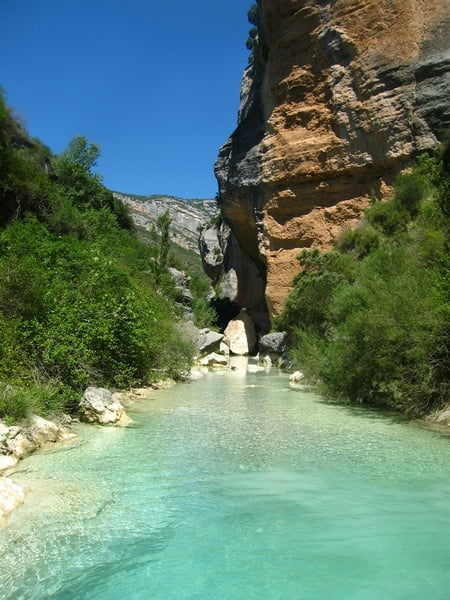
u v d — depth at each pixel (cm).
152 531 468
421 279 1245
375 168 3086
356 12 3180
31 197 2114
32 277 1043
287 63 3522
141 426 949
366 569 401
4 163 2005
